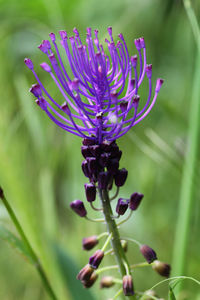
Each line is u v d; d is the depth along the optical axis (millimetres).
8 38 503
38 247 400
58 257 396
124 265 350
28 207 401
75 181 448
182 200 407
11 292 485
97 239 359
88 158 333
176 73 587
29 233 400
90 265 344
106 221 348
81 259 437
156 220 504
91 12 591
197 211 446
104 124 337
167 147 447
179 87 576
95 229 437
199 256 461
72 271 395
